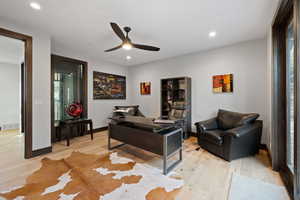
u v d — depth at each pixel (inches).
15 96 207.9
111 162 95.3
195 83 155.3
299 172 55.1
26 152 100.0
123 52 155.2
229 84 132.3
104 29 103.9
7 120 201.3
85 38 119.3
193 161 97.0
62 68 151.6
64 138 149.6
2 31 89.0
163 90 173.0
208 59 145.6
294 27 54.9
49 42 109.6
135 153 111.1
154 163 94.3
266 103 115.3
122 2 74.1
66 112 149.3
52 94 138.5
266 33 108.7
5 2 73.7
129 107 197.9
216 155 106.0
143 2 74.0
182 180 75.0
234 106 130.7
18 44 129.0
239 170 84.9
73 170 84.3
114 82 201.5
